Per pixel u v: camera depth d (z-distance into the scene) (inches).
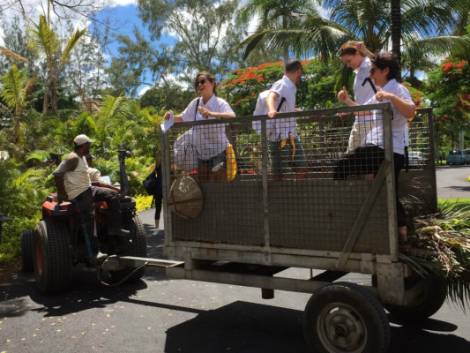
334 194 159.6
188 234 192.4
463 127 1160.8
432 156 195.2
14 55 633.0
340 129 165.5
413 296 162.2
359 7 629.9
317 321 157.4
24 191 453.1
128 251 265.0
